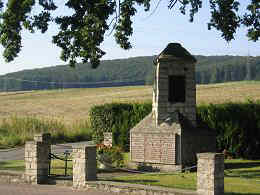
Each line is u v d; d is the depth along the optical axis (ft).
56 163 80.69
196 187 53.26
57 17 76.07
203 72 478.18
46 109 215.92
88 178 57.47
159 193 50.19
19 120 143.64
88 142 132.16
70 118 179.63
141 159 76.95
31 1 71.97
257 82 245.65
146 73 570.46
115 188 54.24
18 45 75.05
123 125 109.91
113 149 75.46
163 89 75.97
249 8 74.13
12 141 120.88
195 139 75.31
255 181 58.95
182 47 77.92
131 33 76.02
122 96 244.01
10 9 72.79
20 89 504.84
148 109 107.86
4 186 60.59
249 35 73.92
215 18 75.61
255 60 463.83
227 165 79.97
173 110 76.02
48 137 68.13
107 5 73.56
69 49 77.92
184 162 72.79
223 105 96.32
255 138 91.40
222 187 47.83
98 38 75.25
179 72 76.48
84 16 75.31
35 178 62.69
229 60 528.63
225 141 93.35
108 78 561.43
